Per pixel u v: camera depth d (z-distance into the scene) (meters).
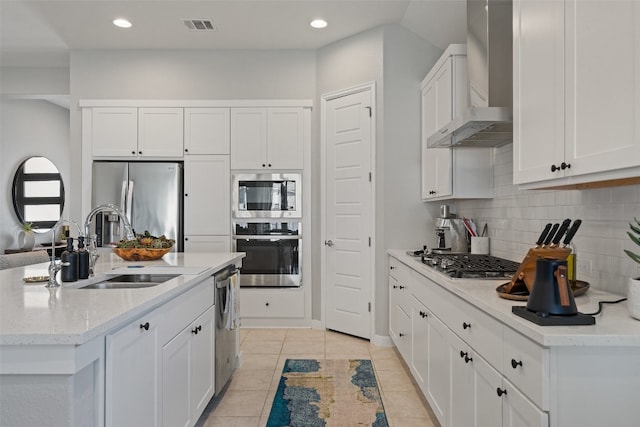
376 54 3.97
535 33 1.75
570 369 1.18
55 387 1.15
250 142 4.54
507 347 1.41
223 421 2.45
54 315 1.31
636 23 1.17
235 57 4.59
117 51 4.60
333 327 4.33
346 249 4.20
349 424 2.42
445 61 3.14
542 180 1.71
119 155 4.55
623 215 1.72
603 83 1.31
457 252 3.40
